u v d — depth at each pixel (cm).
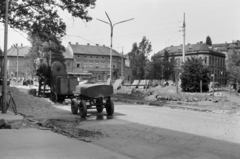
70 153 604
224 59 9606
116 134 943
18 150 620
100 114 1510
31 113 1465
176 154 681
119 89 3753
